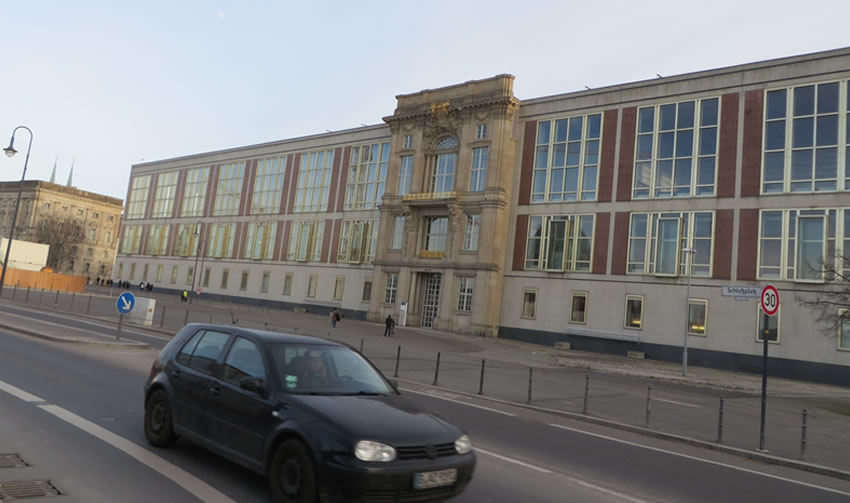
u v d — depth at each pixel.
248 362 6.08
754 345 34.00
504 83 46.81
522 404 14.02
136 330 25.44
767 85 35.75
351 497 4.64
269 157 68.19
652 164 39.78
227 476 6.03
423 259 49.56
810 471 9.68
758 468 9.55
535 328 43.38
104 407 8.85
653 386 22.47
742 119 36.44
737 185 36.00
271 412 5.41
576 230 42.69
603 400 16.30
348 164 59.69
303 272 61.12
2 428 7.06
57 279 61.50
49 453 6.28
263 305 63.84
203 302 61.69
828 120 33.38
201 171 76.69
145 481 5.66
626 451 9.67
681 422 13.48
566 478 7.36
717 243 36.28
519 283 44.84
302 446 5.01
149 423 7.04
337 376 6.06
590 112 43.34
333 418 5.04
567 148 44.19
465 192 47.56
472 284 45.56
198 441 6.24
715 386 24.55
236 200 70.62
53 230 105.88
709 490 7.57
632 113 41.28
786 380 31.88
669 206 38.59
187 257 74.94
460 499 5.98
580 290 41.72
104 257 122.94
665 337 37.41
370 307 51.97
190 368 6.71
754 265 34.66
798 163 34.12
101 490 5.31
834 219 32.41
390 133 56.16
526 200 45.69
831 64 33.59
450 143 50.38
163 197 81.62
